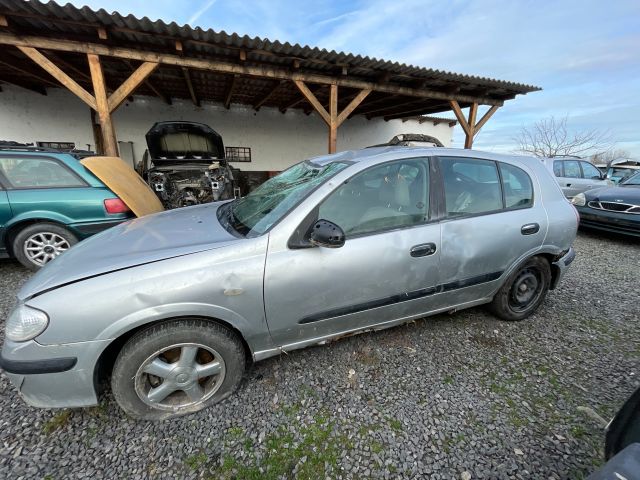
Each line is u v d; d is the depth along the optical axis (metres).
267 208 2.03
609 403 1.87
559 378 2.07
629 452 0.91
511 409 1.81
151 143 6.50
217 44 5.03
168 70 6.83
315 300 1.81
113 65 6.50
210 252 1.61
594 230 5.97
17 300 1.54
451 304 2.35
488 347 2.38
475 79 7.20
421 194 2.11
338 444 1.59
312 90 8.62
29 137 8.63
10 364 1.42
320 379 2.01
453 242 2.14
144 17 4.27
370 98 9.13
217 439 1.60
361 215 1.93
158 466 1.46
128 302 1.46
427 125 13.71
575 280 3.68
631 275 3.86
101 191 3.55
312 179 2.09
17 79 7.57
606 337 2.54
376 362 2.18
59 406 1.52
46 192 3.33
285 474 1.44
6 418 1.68
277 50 5.32
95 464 1.46
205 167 6.61
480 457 1.53
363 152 2.31
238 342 1.76
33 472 1.41
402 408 1.81
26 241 3.38
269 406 1.80
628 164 11.09
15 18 4.12
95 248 1.78
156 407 1.68
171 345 1.61
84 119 9.05
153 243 1.77
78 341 1.44
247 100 10.10
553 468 1.48
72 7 3.95
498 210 2.36
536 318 2.80
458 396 1.90
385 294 2.00
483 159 2.38
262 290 1.67
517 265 2.48
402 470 1.46
